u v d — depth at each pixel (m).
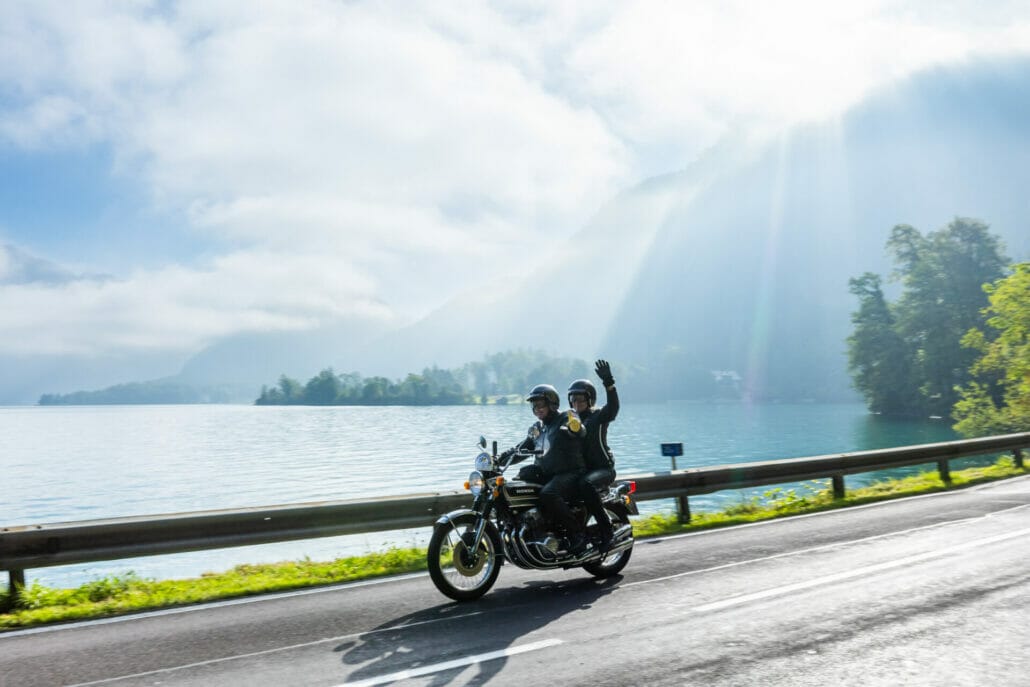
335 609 7.03
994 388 78.94
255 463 53.78
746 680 4.75
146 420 189.00
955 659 5.06
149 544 8.29
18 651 5.93
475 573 7.28
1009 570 7.64
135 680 5.12
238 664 5.40
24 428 142.75
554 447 7.76
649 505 21.94
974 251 88.75
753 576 7.78
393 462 50.81
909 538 9.73
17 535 7.65
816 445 62.69
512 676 4.95
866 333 96.56
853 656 5.16
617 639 5.71
